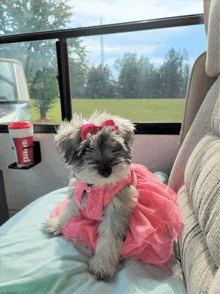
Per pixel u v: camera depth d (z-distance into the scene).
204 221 0.70
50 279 0.90
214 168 0.76
